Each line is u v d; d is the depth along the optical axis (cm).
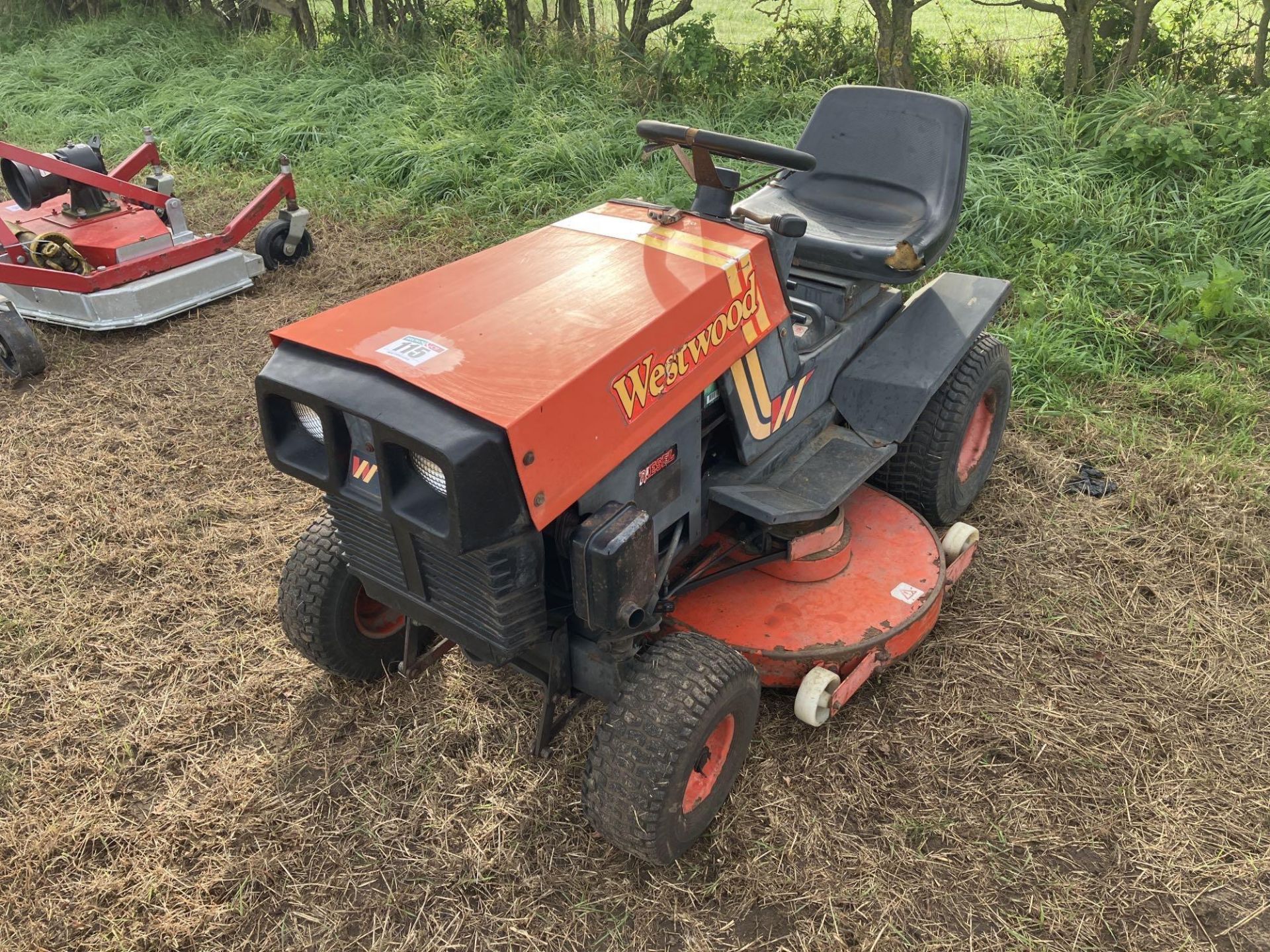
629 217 278
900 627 284
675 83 805
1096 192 576
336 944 235
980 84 709
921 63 772
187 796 273
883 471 351
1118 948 229
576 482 207
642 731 224
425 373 201
